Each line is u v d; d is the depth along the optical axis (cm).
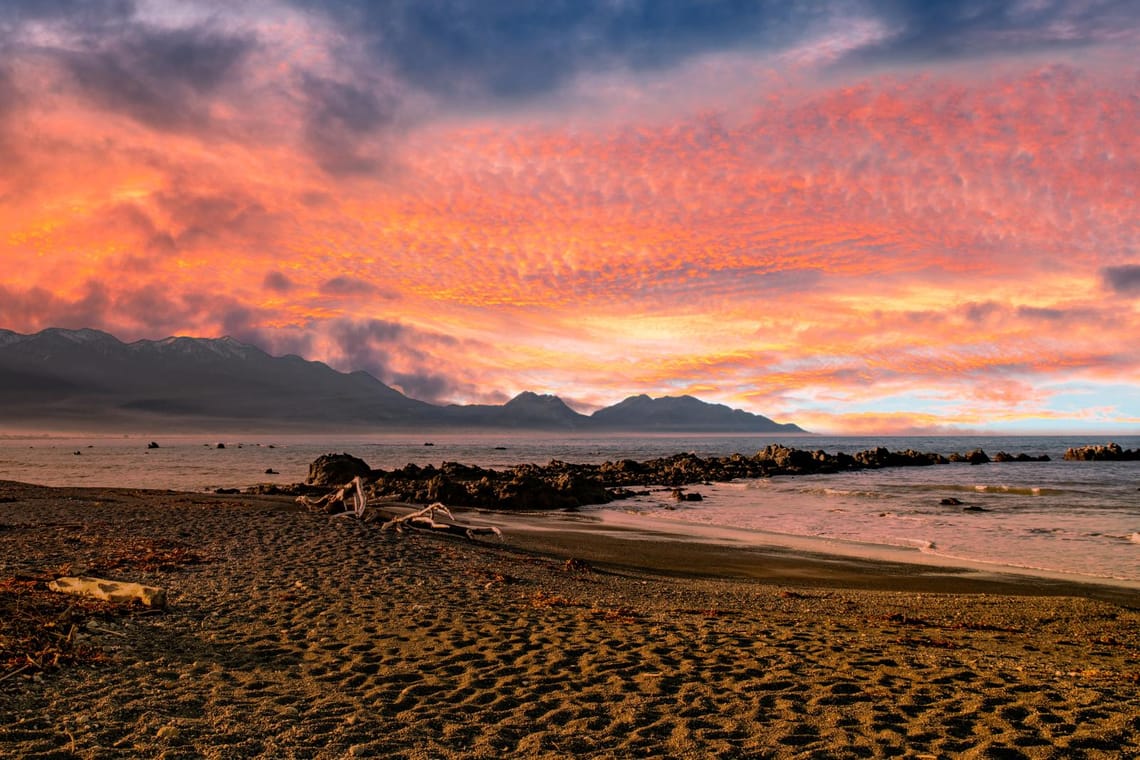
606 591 1608
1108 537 2938
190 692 805
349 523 2439
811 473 7575
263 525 2270
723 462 8269
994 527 3275
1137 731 721
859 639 1163
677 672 923
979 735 711
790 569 2208
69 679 823
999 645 1170
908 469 8269
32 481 5275
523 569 1842
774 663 980
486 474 5538
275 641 1038
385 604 1297
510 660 973
